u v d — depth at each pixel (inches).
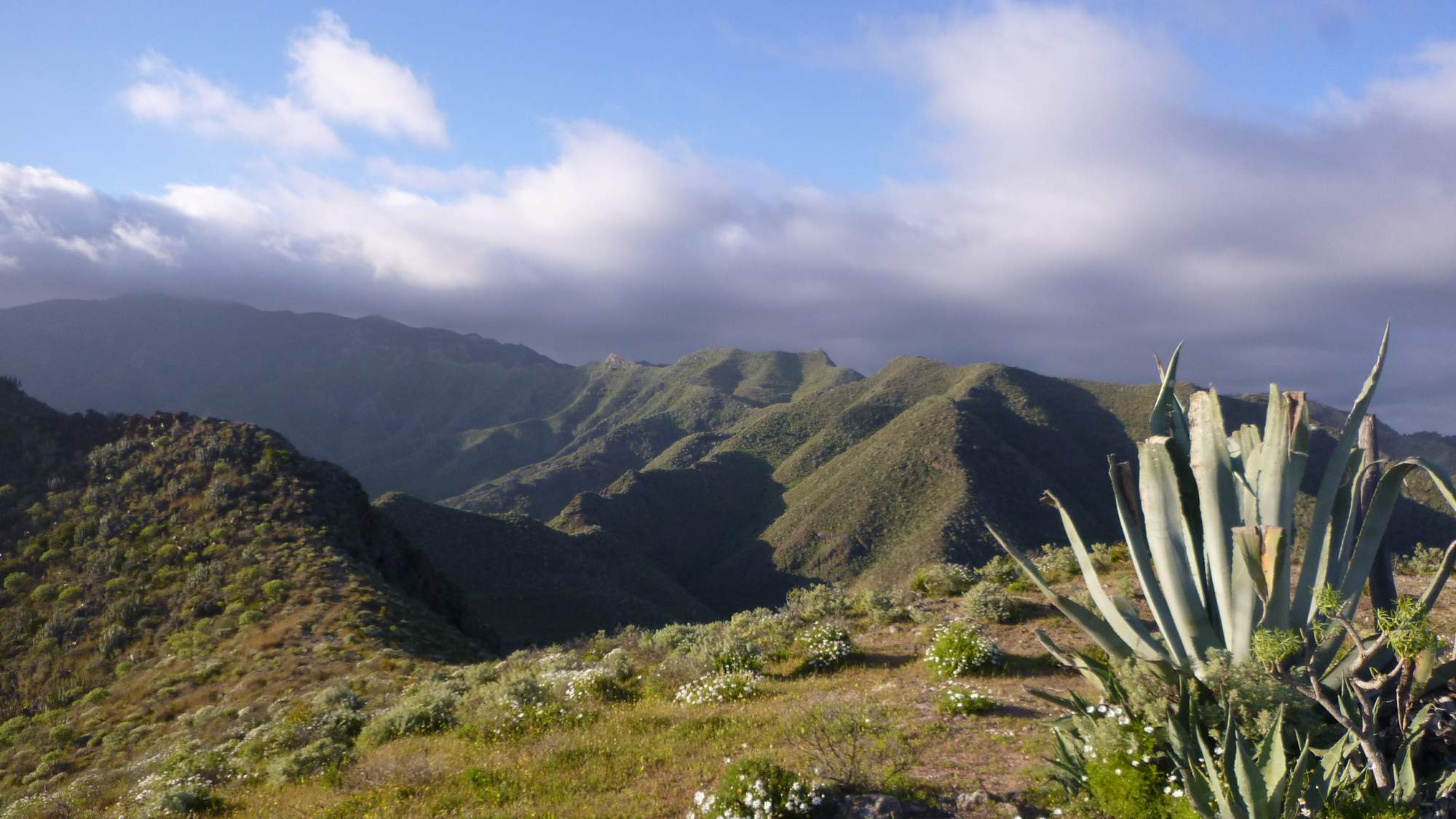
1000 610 569.9
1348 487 253.9
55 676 1378.0
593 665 670.5
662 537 7003.0
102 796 659.4
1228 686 229.6
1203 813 194.9
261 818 390.0
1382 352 250.8
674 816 277.1
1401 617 184.4
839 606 695.1
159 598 1604.3
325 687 1019.3
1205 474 254.2
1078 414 7721.5
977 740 319.9
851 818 240.5
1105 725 240.1
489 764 394.0
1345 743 209.8
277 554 1768.0
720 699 473.4
